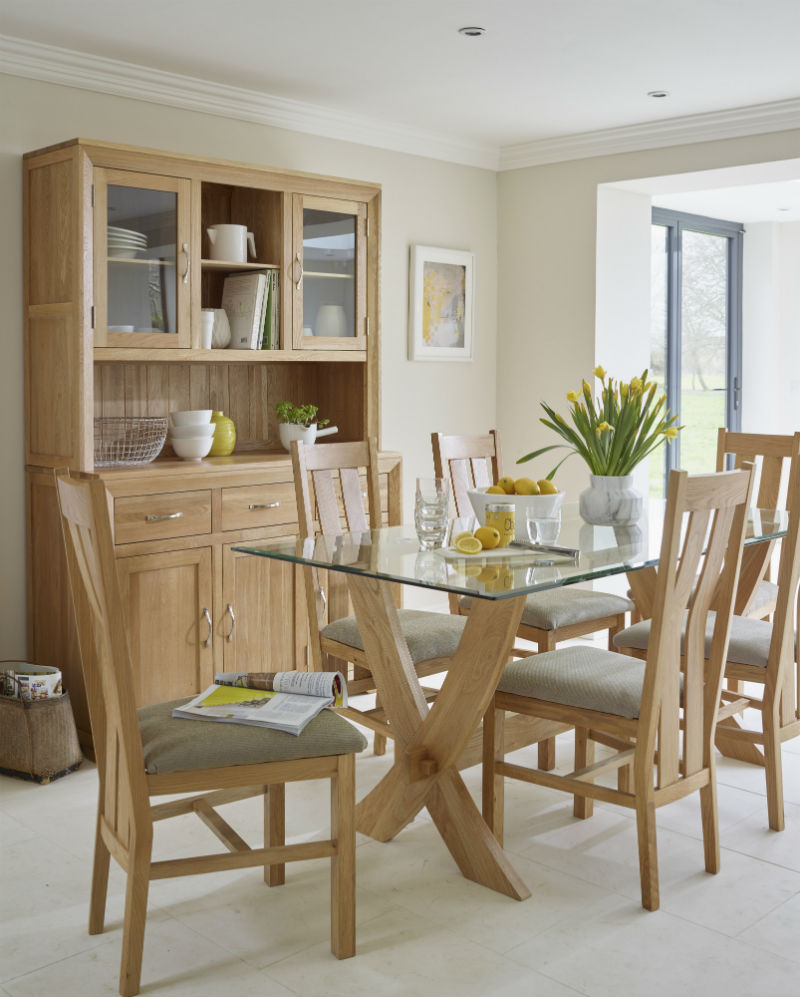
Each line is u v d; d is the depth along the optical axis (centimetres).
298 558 259
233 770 215
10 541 380
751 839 291
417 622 317
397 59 390
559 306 532
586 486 528
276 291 412
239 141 442
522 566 248
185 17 344
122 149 353
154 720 224
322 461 333
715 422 720
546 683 263
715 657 264
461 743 261
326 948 234
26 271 373
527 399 551
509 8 336
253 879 268
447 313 533
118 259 357
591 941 237
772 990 217
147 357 369
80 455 351
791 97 442
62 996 215
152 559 362
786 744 368
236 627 388
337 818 226
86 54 381
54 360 361
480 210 546
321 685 236
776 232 723
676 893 259
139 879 210
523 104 457
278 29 356
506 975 222
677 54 383
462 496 380
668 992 216
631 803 250
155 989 217
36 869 273
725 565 263
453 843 270
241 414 453
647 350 556
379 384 449
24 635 386
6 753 340
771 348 729
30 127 375
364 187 434
